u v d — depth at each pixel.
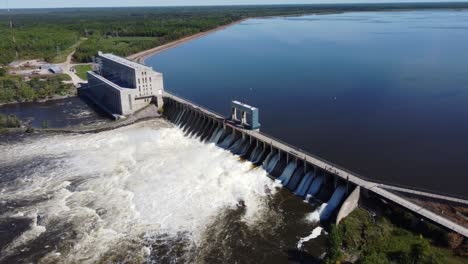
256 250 76.56
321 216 86.31
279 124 139.00
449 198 79.19
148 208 91.94
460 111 147.75
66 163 117.62
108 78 196.62
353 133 129.50
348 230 75.94
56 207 93.31
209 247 77.94
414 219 74.00
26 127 148.62
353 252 71.06
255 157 113.62
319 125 137.25
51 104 189.12
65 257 76.12
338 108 155.38
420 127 133.12
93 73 195.75
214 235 81.50
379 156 112.38
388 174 101.69
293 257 74.25
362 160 109.94
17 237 82.25
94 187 102.44
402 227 74.62
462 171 103.00
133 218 88.19
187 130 143.88
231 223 85.19
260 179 103.50
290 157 102.25
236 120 129.50
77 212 90.94
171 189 100.12
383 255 66.81
